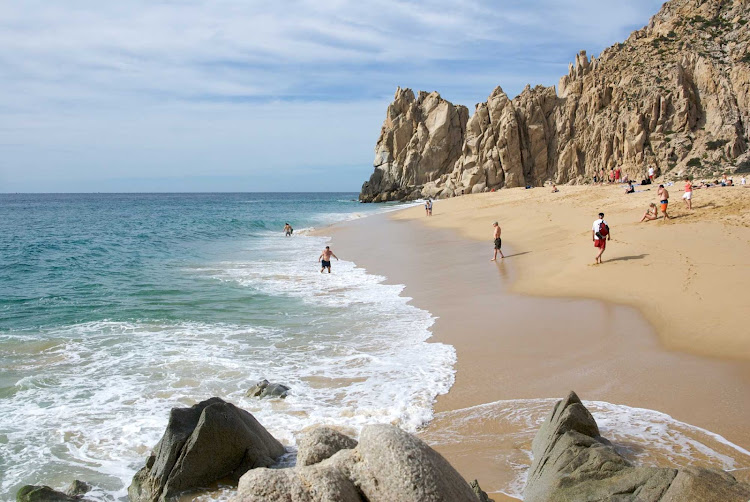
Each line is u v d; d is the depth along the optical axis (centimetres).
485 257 2347
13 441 764
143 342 1230
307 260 2669
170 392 937
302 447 436
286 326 1363
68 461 715
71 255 2881
